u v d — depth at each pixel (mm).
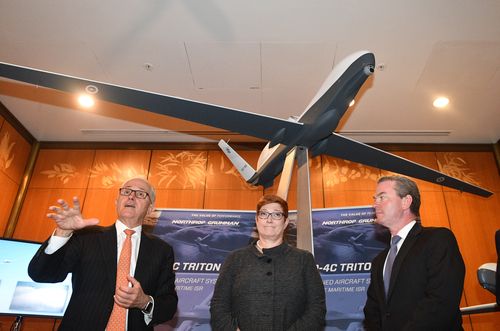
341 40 3229
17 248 3162
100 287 1538
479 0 2840
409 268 1476
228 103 4121
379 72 3639
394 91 3922
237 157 3738
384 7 2924
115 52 3465
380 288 1600
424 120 4422
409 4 2893
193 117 2734
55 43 3383
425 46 3285
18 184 4676
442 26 3076
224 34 3221
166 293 1703
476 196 4535
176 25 3154
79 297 1519
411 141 4883
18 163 4688
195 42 3320
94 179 4801
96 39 3322
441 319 1295
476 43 3219
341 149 3166
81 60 3572
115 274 1578
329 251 2934
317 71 3580
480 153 4832
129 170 4859
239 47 3352
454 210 4445
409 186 1730
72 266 1619
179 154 4969
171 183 4762
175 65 3607
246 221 3252
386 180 1787
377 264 1735
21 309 2936
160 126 4723
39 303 2996
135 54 3492
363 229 2990
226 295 1473
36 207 4617
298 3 2908
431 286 1381
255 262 1500
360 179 4684
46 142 5039
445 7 2912
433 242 1480
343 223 3066
